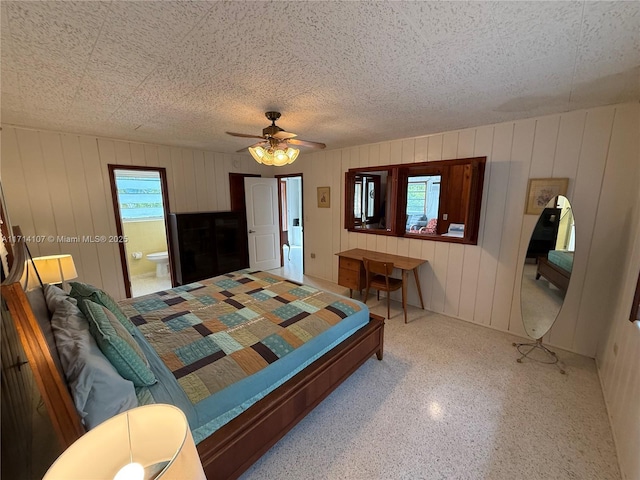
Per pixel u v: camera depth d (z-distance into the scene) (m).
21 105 2.23
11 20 1.13
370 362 2.51
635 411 1.46
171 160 4.18
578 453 1.62
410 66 1.61
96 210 3.51
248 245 5.28
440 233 4.30
